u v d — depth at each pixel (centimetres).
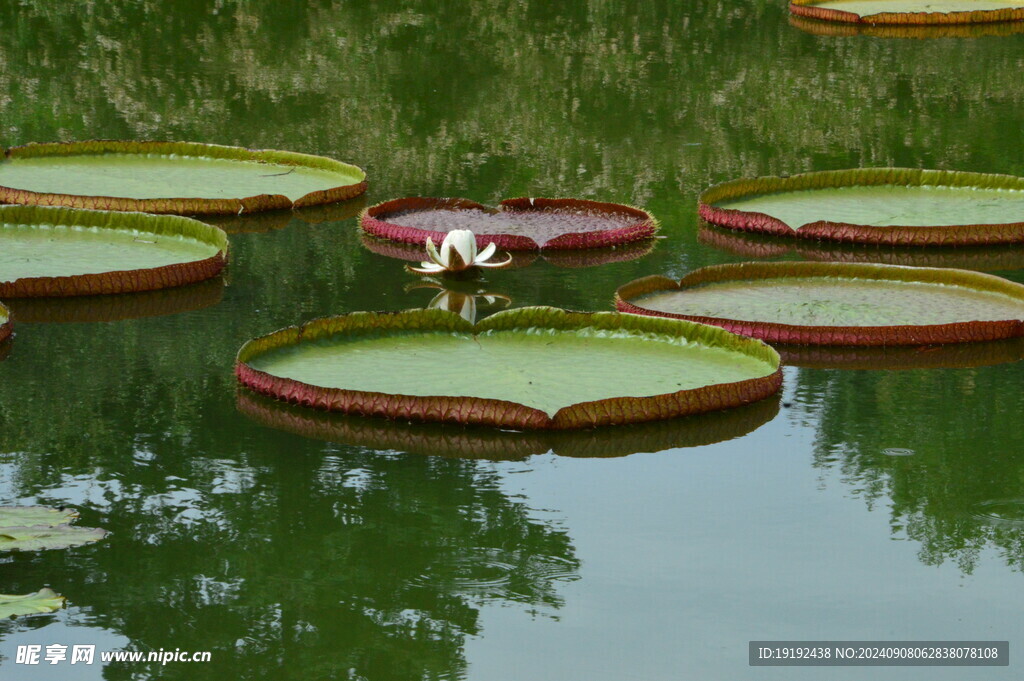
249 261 1292
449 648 644
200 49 2298
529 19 2642
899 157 1752
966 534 763
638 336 1007
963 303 1135
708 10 2841
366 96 2031
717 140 1833
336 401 890
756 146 1802
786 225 1407
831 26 2728
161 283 1186
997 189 1552
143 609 670
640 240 1396
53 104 1927
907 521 779
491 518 772
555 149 1766
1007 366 1026
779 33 2627
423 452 854
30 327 1084
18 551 716
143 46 2306
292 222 1445
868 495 809
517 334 1017
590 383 923
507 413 864
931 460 856
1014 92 2158
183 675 616
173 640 644
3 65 2142
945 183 1570
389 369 944
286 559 720
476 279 1248
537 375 936
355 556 724
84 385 957
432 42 2411
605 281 1245
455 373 939
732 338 984
